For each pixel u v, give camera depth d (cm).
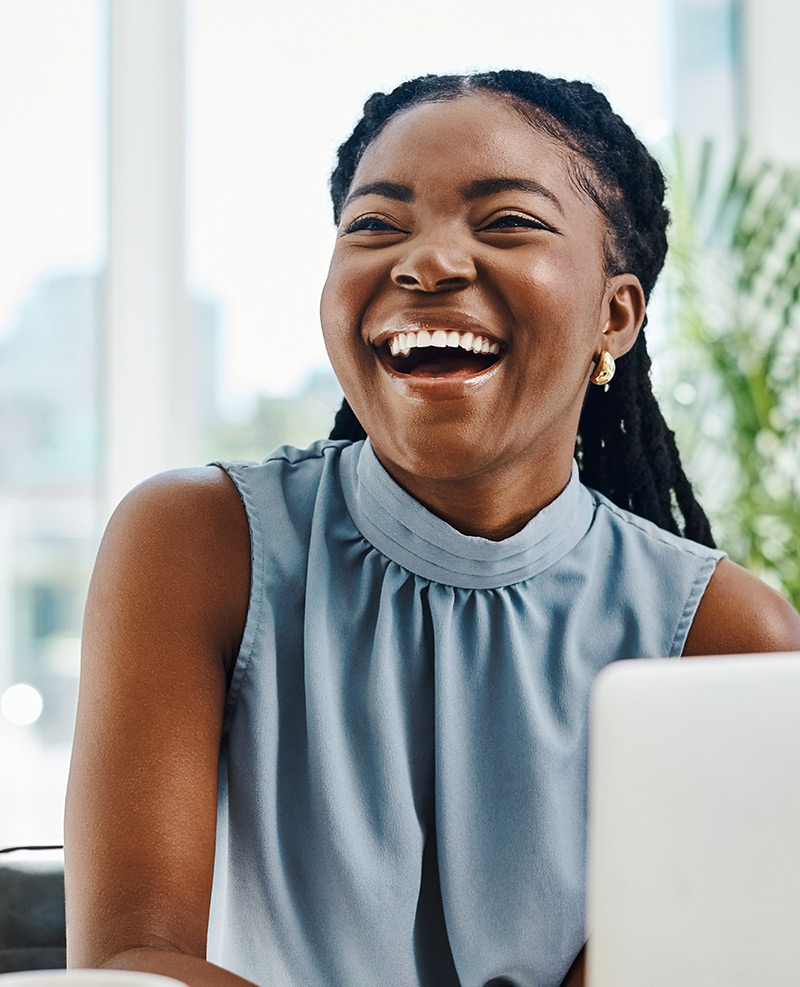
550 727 87
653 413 107
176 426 261
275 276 262
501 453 82
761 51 277
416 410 79
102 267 258
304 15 262
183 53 259
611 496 109
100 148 258
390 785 83
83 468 260
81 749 79
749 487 231
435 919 85
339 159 96
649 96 272
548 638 89
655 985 48
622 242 91
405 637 87
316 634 85
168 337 261
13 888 94
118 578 83
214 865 86
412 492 87
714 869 48
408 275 79
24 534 258
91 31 257
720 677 49
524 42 266
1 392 257
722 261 237
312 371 262
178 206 260
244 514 89
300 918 83
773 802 49
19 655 258
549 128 85
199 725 80
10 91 255
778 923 49
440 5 264
